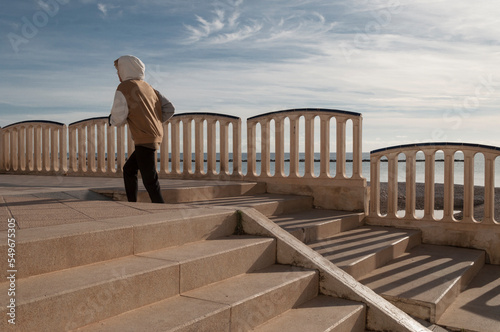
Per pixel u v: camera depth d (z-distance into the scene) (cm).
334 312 300
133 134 435
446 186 622
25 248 223
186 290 272
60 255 240
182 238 325
